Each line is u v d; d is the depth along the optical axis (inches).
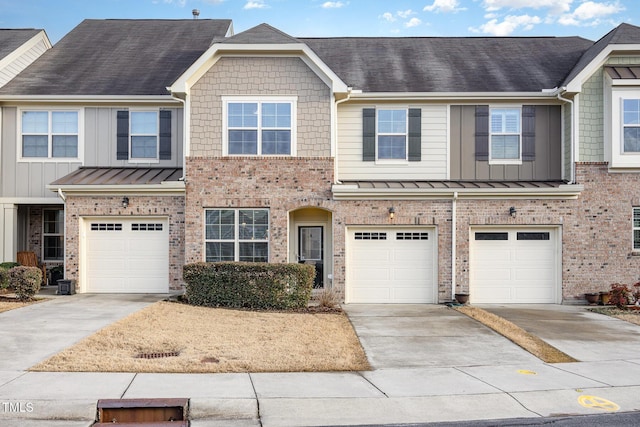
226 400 304.7
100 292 684.1
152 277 684.7
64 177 702.5
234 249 661.9
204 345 418.9
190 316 527.2
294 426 275.4
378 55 822.5
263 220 664.4
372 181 707.4
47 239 797.2
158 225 686.5
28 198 733.3
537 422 284.8
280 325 500.1
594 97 680.4
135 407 292.0
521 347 440.1
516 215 661.9
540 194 657.0
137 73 780.6
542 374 367.6
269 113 665.6
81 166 735.1
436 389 333.1
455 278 660.1
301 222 693.9
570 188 649.0
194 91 665.6
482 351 427.5
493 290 670.5
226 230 663.1
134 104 731.4
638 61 687.1
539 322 546.0
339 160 714.2
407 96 700.7
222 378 343.9
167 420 293.1
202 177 661.3
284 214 660.7
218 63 666.2
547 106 716.7
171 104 730.8
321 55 819.4
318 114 664.4
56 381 326.6
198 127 663.8
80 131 735.1
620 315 581.6
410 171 714.2
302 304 594.2
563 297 660.7
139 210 675.4
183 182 657.0
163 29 926.4
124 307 565.0
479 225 662.5
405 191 651.5
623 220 665.6
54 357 371.9
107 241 686.5
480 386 339.6
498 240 672.4
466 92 701.9
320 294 634.2
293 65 665.6
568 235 663.1
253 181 661.3
